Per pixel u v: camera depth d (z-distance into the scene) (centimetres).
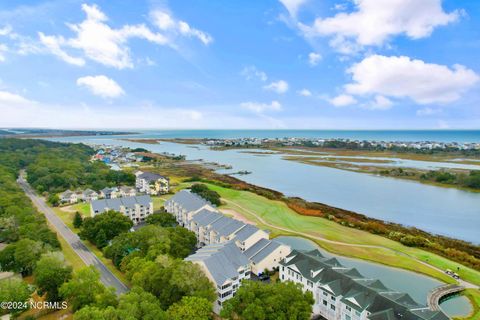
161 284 5253
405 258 8288
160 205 13438
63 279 5666
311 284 5872
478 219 12356
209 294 5184
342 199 15688
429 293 6362
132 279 5744
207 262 5806
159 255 6128
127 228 8912
